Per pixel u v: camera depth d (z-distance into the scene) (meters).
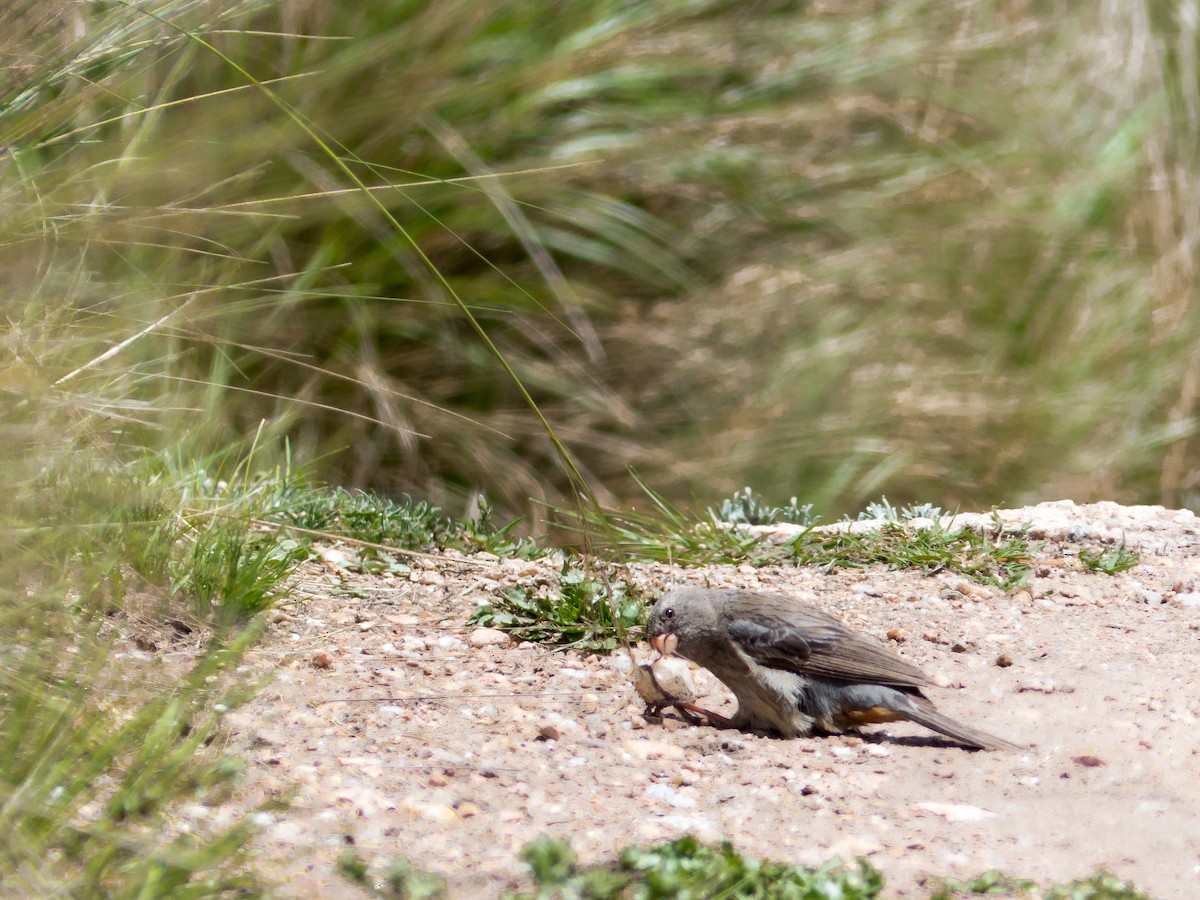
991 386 16.17
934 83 17.27
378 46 13.77
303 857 5.44
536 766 6.73
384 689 7.61
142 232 9.34
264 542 8.92
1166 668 8.53
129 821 5.37
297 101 13.40
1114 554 10.87
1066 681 8.27
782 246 16.19
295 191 13.55
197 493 9.26
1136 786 6.75
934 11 17.56
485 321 14.88
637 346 15.44
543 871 5.43
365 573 9.71
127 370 7.87
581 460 14.91
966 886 5.50
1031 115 17.80
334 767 6.40
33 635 6.02
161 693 6.35
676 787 6.62
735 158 15.74
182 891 4.85
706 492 15.00
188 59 12.15
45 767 5.34
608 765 6.84
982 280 16.83
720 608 7.52
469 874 5.45
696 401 15.59
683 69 15.54
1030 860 5.87
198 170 11.42
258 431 10.95
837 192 16.53
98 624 6.67
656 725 7.57
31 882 4.71
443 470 14.65
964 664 8.65
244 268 13.01
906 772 6.93
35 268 7.91
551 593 9.41
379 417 14.27
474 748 6.88
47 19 8.00
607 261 15.13
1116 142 18.06
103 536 7.11
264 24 13.45
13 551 6.17
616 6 15.44
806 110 16.06
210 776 5.93
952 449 15.84
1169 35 19.17
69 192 8.63
